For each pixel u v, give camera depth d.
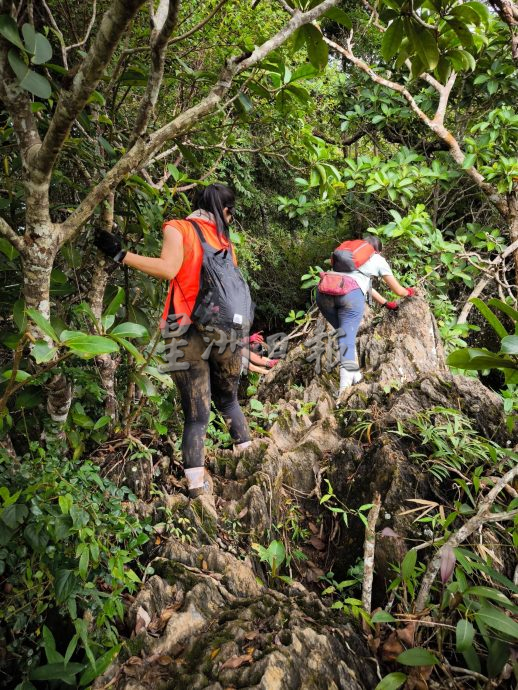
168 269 2.14
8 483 1.79
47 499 1.73
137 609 1.84
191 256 2.20
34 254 1.54
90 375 2.27
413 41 1.99
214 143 2.82
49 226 1.54
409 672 1.69
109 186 1.59
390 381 3.37
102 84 2.49
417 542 2.13
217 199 2.29
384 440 2.54
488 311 1.40
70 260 2.04
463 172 5.35
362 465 2.60
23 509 1.61
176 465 2.74
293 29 1.66
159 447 2.80
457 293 6.13
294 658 1.62
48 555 1.68
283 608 1.85
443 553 1.60
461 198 6.04
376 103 5.89
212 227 2.27
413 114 5.73
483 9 2.10
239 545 2.32
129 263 2.10
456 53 2.20
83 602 1.77
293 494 2.68
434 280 5.22
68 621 1.79
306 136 2.91
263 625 1.79
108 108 2.50
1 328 2.20
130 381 2.60
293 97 2.76
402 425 2.63
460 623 1.54
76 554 1.62
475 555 1.74
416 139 6.64
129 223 2.36
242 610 1.83
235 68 1.62
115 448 2.58
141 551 1.98
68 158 2.26
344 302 3.89
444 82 2.34
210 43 3.23
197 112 1.63
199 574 2.01
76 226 1.59
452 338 4.64
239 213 7.16
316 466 2.78
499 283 4.54
